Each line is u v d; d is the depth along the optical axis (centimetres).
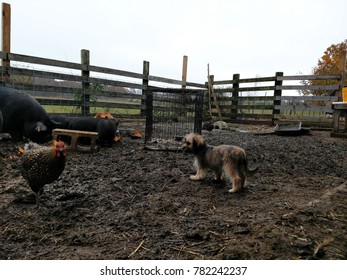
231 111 1389
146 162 522
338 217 294
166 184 404
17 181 389
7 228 267
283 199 352
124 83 1107
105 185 388
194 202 340
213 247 238
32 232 262
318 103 1338
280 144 786
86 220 287
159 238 254
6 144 609
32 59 845
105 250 235
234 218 293
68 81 951
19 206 316
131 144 704
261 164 539
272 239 247
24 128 622
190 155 586
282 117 1217
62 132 579
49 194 349
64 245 242
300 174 474
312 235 256
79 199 335
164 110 786
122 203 329
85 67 980
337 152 680
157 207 321
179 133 782
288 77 1184
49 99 894
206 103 1483
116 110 1155
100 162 512
